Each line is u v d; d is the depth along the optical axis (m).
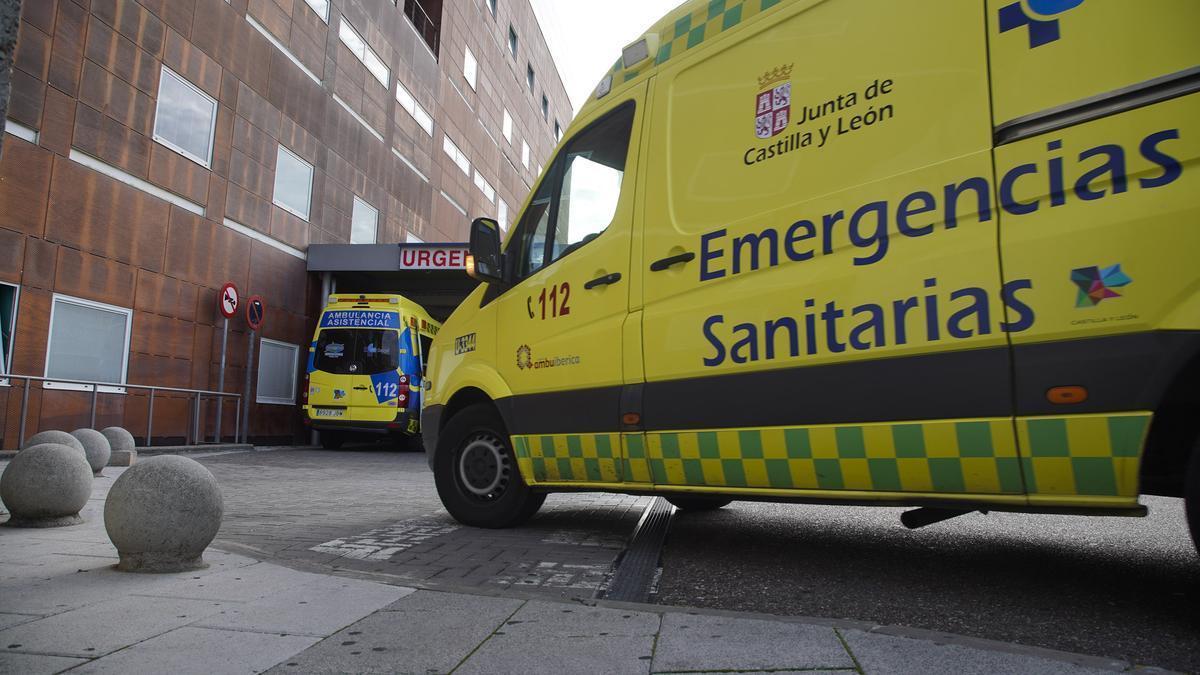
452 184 28.33
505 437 5.62
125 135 13.37
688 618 3.20
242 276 16.34
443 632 3.06
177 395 14.66
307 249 18.55
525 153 39.69
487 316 5.75
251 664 2.70
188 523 4.10
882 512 6.47
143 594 3.63
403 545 5.03
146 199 13.90
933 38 3.46
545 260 5.37
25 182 11.73
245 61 16.36
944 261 3.26
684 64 4.71
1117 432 2.80
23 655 2.77
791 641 2.85
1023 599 3.56
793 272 3.81
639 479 4.57
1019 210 3.07
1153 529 5.47
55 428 12.19
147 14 13.82
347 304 16.31
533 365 5.25
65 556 4.47
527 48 39.84
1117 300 2.79
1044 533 5.35
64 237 12.34
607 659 2.72
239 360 16.30
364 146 21.41
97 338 12.98
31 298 11.81
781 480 3.84
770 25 4.23
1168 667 2.66
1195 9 2.71
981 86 3.26
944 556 4.58
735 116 4.29
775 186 3.98
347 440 20.70
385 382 15.84
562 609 3.38
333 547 4.96
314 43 18.83
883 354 3.43
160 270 14.19
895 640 2.82
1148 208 2.74
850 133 3.71
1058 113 3.00
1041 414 2.98
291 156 18.03
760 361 3.89
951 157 3.30
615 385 4.66
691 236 4.33
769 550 4.83
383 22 22.53
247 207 16.44
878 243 3.49
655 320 4.45
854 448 3.53
